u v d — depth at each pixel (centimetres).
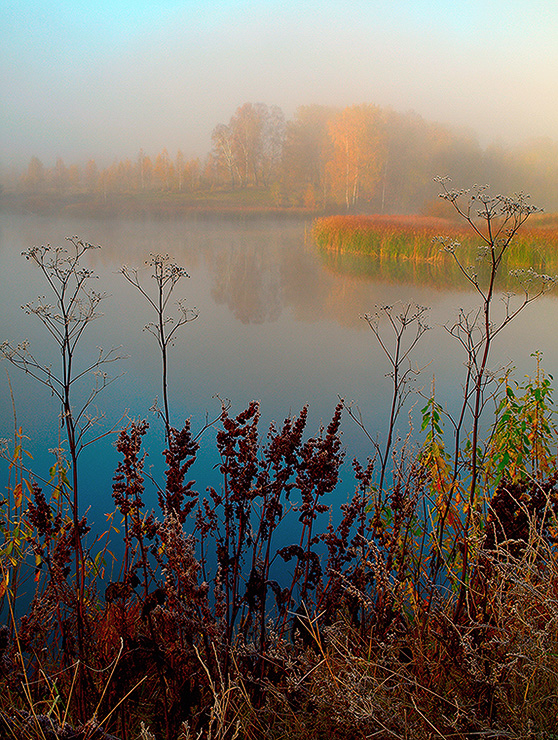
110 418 658
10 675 201
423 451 322
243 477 226
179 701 199
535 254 2048
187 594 201
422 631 232
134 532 230
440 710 188
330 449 248
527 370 859
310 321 1328
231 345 1076
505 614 215
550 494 238
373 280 2072
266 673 221
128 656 211
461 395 705
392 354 991
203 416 669
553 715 182
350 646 239
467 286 1912
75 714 208
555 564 213
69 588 228
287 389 783
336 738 194
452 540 298
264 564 233
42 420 643
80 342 1077
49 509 228
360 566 259
